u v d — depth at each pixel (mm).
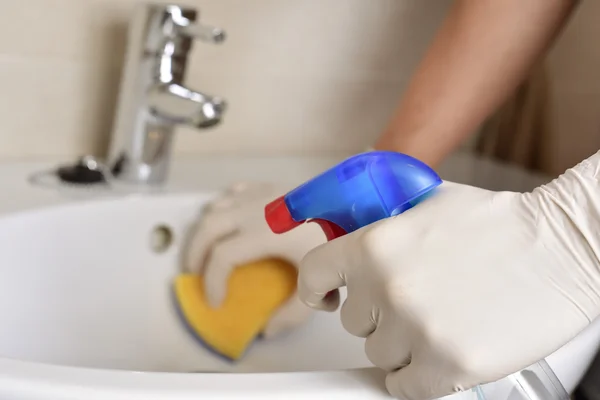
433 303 502
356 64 967
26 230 690
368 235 522
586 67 939
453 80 711
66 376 489
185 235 780
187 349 754
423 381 500
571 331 510
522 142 1022
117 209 746
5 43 789
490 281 509
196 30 738
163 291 768
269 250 705
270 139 952
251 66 910
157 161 800
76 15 809
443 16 996
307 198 543
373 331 536
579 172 539
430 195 548
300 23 919
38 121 823
